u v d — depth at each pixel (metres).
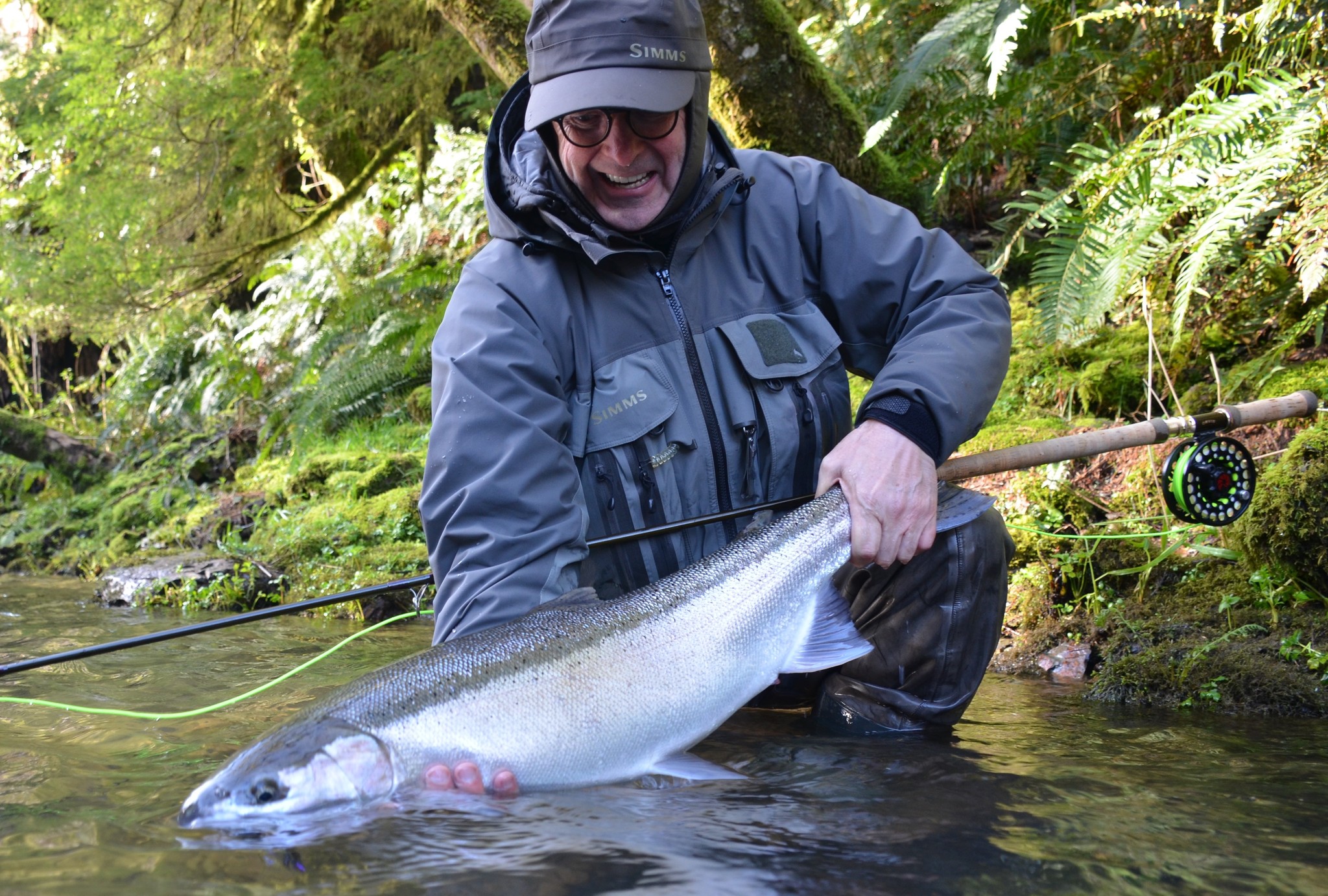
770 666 2.43
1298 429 3.83
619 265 2.70
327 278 9.65
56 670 3.85
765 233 2.85
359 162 10.98
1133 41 5.61
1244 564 3.50
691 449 2.67
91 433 12.30
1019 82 5.78
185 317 10.46
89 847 1.83
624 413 2.64
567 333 2.65
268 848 1.81
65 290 9.42
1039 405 4.93
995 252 5.39
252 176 9.65
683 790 2.16
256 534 7.47
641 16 2.51
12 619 5.59
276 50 9.86
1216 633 3.32
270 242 10.10
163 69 9.19
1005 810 2.03
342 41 9.77
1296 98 4.16
